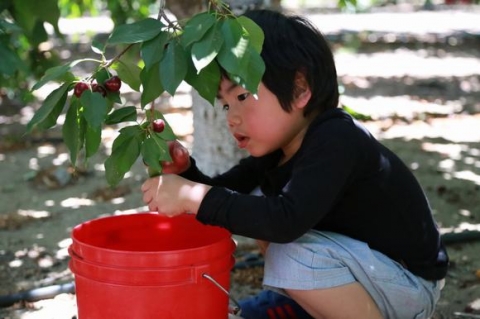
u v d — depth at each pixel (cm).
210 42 199
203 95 215
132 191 496
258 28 208
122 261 221
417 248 253
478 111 735
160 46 208
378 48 1210
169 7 415
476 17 1639
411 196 252
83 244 227
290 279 240
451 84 888
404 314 251
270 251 248
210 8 219
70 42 1224
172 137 229
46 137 652
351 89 847
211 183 276
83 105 211
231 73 200
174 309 225
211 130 432
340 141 234
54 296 338
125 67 230
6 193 498
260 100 239
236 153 433
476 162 550
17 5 334
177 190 234
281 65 237
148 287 221
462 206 451
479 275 353
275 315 273
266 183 273
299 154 241
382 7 1912
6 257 386
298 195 229
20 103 802
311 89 243
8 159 587
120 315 225
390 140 614
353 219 247
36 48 469
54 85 895
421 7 1906
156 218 263
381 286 242
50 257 387
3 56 316
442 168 532
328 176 230
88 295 230
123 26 210
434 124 677
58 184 515
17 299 332
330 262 237
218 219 231
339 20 1578
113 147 223
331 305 240
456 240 393
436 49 1196
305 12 1750
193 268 224
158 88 219
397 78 927
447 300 330
